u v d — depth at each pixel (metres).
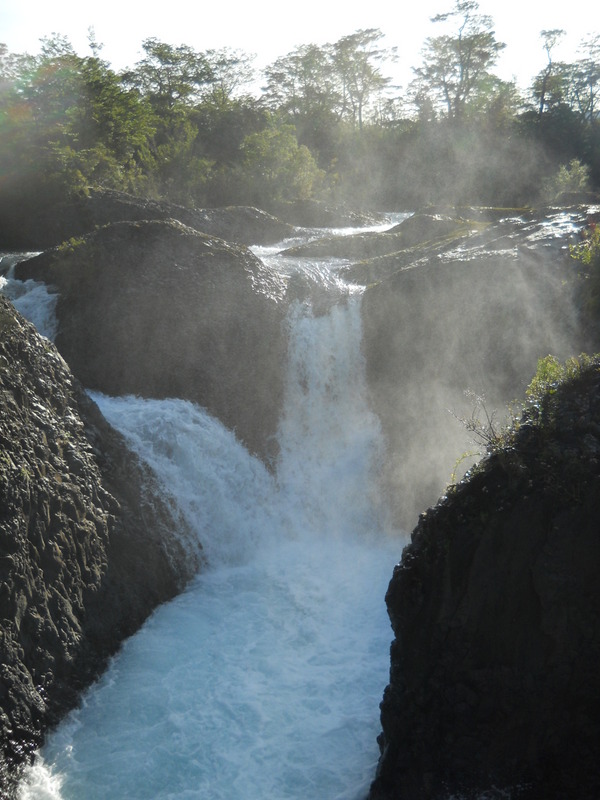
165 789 9.53
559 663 8.15
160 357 17.47
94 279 18.47
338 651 12.10
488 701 8.34
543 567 8.17
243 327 17.92
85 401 14.10
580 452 8.48
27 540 10.77
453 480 9.95
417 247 21.41
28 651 10.34
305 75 79.75
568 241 17.59
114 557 12.82
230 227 28.95
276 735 10.34
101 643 11.79
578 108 77.44
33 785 9.49
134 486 14.05
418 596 8.60
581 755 8.11
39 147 32.34
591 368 9.26
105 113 40.47
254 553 15.79
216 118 57.47
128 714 10.73
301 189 44.31
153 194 37.25
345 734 10.31
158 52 66.50
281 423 17.80
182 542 14.48
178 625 12.81
